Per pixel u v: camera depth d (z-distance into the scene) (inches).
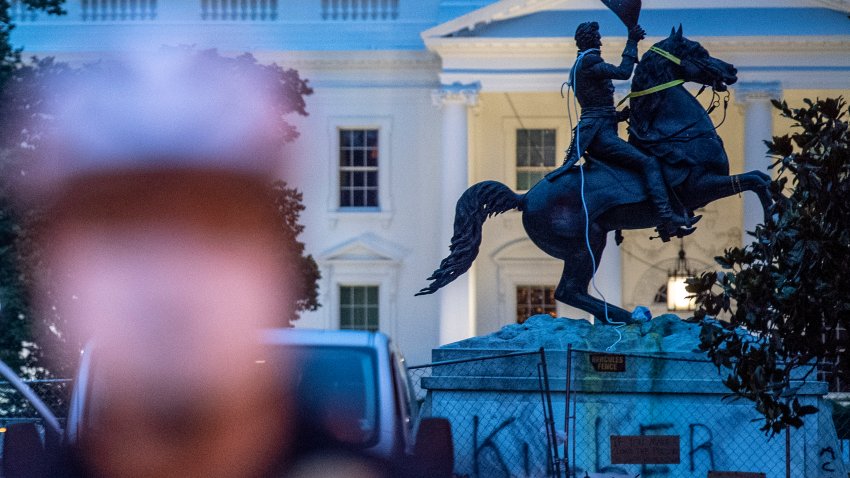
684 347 864.9
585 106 909.8
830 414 853.8
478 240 930.1
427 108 2682.1
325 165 2679.6
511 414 874.1
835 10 2487.7
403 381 515.5
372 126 2684.5
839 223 657.6
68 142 1491.1
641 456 843.4
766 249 661.9
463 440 876.6
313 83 2672.2
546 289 2709.2
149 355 496.7
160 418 490.0
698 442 849.5
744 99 2490.2
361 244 2674.7
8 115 1462.8
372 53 2647.6
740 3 2498.8
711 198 879.7
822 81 2497.5
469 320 2503.7
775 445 842.8
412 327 2684.5
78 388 496.7
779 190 665.0
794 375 848.9
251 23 2672.2
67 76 1520.7
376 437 478.9
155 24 2659.9
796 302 653.9
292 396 487.2
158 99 1571.1
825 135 658.2
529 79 2536.9
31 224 1469.0
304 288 1723.7
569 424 864.3
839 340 667.4
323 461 477.7
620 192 886.4
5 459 492.1
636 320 903.7
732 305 1995.6
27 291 1457.9
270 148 1668.3
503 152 2664.9
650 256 2623.0
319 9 2687.0
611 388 861.2
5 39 1466.5
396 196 2684.5
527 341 895.1
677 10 2502.5
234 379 490.9
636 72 900.0
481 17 2503.7
